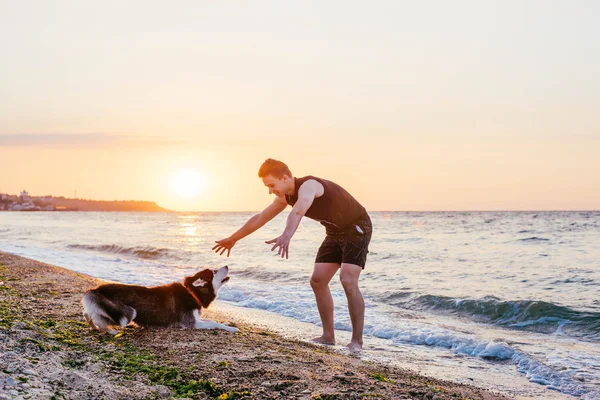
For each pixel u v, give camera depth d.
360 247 5.64
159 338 5.28
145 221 67.31
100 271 13.64
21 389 3.32
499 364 6.12
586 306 9.20
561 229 35.31
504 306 9.34
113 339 5.05
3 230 38.19
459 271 14.49
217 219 80.00
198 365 4.31
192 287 6.13
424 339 7.20
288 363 4.55
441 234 30.75
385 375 4.75
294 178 5.25
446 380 5.27
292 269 14.31
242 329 6.48
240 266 15.20
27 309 6.04
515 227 39.28
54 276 9.39
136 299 5.62
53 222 60.44
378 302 10.40
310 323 7.91
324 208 5.30
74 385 3.58
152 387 3.72
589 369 5.86
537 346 7.09
